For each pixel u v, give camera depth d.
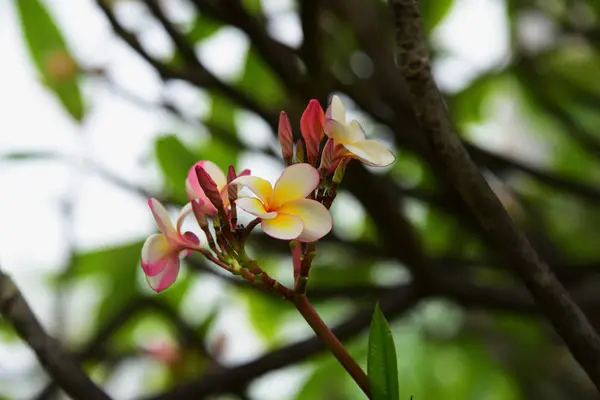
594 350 1.56
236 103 2.18
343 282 3.00
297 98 1.95
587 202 3.11
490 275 3.15
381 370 1.44
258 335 3.18
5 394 2.66
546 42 3.27
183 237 1.53
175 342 2.84
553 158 3.89
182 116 2.54
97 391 1.72
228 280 2.68
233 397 2.27
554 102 3.12
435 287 2.28
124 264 2.88
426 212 3.11
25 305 1.75
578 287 2.59
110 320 2.75
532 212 2.97
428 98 1.55
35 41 2.59
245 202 1.48
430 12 2.87
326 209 1.48
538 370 3.49
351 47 2.82
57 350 1.74
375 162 1.50
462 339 3.44
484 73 3.11
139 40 2.14
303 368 3.07
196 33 2.61
